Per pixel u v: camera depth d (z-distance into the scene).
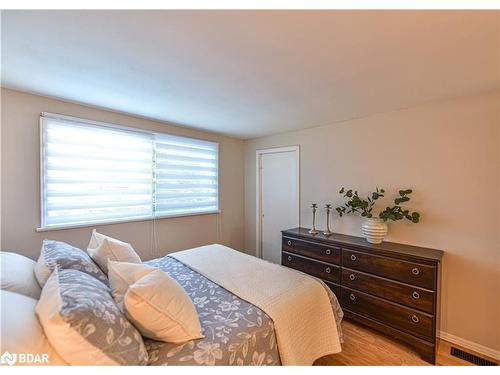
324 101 2.27
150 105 2.46
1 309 0.91
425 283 1.95
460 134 2.12
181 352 1.11
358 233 2.81
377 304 2.22
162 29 1.22
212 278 1.89
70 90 2.07
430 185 2.28
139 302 1.08
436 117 2.25
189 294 1.66
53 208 2.34
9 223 2.10
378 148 2.64
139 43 1.35
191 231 3.56
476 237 2.04
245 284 1.78
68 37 1.30
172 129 3.29
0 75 1.79
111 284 1.32
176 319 1.16
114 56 1.50
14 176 2.12
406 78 1.77
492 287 1.97
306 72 1.69
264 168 3.99
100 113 2.61
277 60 1.53
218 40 1.32
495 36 1.24
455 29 1.19
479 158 2.04
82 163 2.52
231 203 4.11
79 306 0.91
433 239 2.25
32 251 2.21
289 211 3.61
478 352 2.01
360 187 2.79
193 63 1.58
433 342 1.89
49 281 1.18
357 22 1.15
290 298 1.60
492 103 1.98
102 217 2.67
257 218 4.05
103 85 1.96
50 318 0.86
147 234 3.06
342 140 2.96
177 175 3.39
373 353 1.98
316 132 3.25
